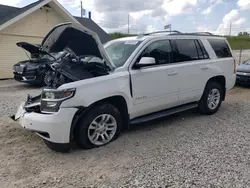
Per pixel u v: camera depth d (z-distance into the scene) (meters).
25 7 14.20
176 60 4.69
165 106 4.59
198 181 2.79
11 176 2.96
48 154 3.53
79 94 3.38
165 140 4.00
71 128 3.37
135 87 4.02
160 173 2.98
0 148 3.72
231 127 4.63
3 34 13.06
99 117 3.71
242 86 9.40
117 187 2.72
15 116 4.13
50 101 3.34
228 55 5.80
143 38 4.50
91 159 3.37
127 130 4.46
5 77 13.56
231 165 3.14
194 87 4.99
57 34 3.67
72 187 2.73
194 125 4.75
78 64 3.79
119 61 4.15
